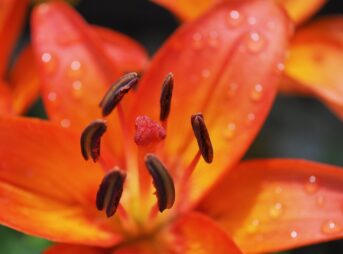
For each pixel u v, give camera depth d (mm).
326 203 285
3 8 350
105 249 287
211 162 281
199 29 303
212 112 297
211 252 279
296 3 379
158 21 648
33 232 274
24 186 285
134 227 291
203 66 301
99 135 277
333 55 371
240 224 289
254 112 295
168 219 292
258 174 292
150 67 298
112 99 284
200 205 293
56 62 307
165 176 275
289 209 287
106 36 353
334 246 552
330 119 610
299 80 352
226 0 305
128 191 294
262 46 300
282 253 446
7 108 335
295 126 603
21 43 604
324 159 578
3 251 423
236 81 298
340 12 635
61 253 279
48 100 303
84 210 289
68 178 290
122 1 646
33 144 287
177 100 299
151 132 279
